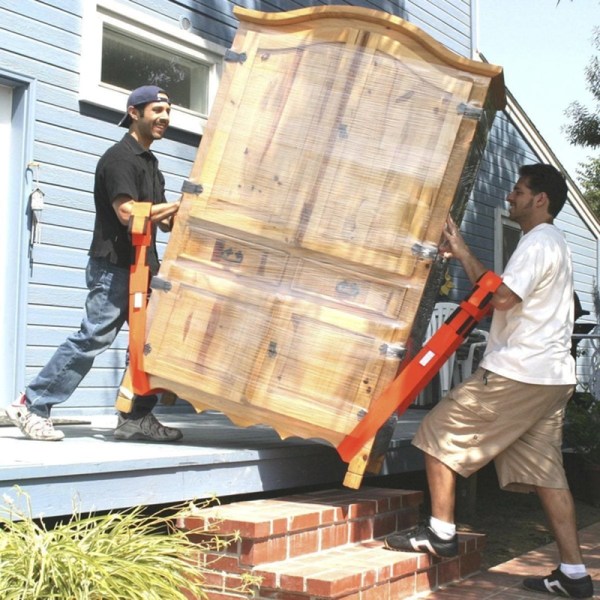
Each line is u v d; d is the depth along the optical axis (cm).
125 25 660
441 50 403
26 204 593
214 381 419
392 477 705
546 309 404
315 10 414
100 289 440
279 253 415
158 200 459
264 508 406
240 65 425
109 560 316
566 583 410
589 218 1406
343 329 406
